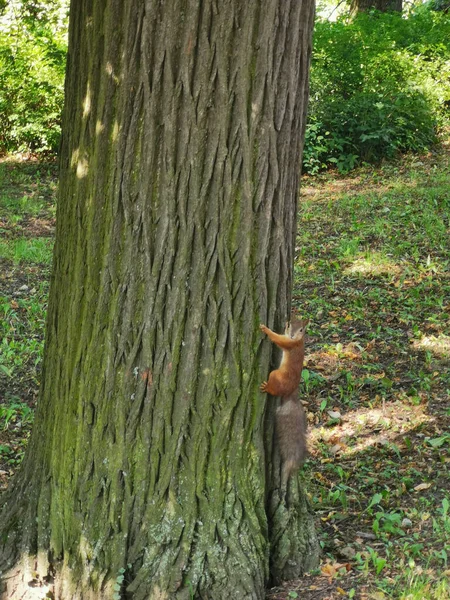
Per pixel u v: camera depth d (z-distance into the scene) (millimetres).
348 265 6082
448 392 4320
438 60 10102
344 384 4516
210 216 2949
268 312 3041
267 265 3021
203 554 3008
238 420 3031
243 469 3055
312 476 3818
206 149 2922
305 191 8500
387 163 9234
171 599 2979
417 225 6836
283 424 3098
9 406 4441
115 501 3039
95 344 3039
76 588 3062
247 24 2881
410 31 10812
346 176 9000
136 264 2977
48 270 6227
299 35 2963
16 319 5238
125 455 3029
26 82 9555
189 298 2973
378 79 9695
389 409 4254
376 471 3811
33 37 10109
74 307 3086
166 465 3018
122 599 3012
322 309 5336
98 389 3041
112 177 2963
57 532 3109
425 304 5270
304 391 4473
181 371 2994
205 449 3020
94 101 2984
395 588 3012
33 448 3281
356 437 4070
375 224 6930
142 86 2900
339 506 3586
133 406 3018
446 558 3107
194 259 2963
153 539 3018
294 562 3127
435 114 9797
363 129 9164
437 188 7797
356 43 9852
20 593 3100
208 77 2887
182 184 2932
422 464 3807
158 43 2875
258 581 3029
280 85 2947
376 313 5227
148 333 2988
